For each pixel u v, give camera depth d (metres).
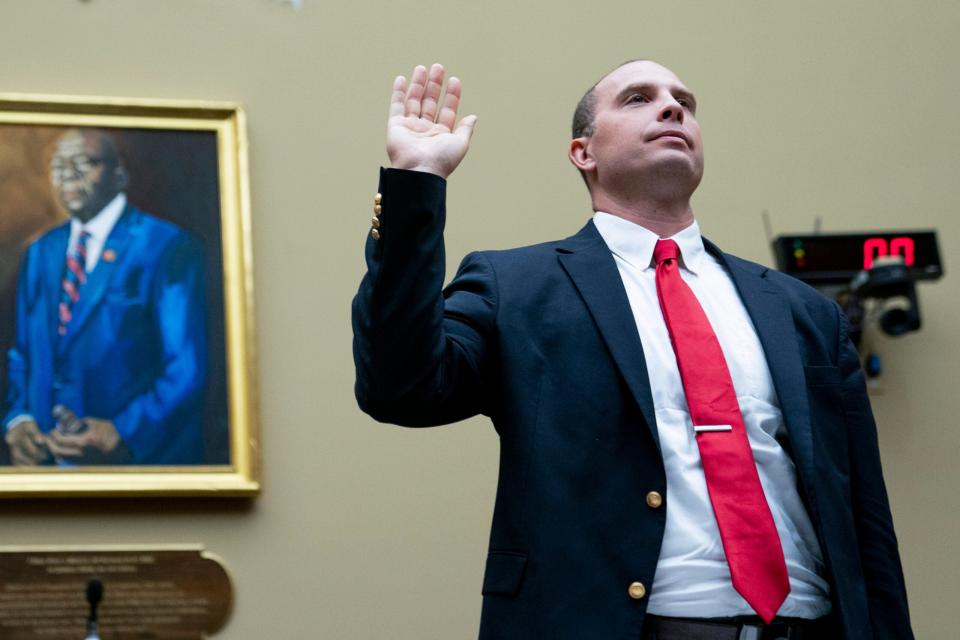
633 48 6.28
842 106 6.33
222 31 6.06
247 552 5.63
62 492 5.52
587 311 2.79
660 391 2.71
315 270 5.92
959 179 6.31
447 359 2.69
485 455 5.83
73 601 5.52
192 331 5.77
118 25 6.00
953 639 5.85
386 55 6.13
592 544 2.56
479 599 5.70
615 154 3.07
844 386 2.93
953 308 6.18
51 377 5.66
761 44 6.35
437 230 2.61
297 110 6.04
